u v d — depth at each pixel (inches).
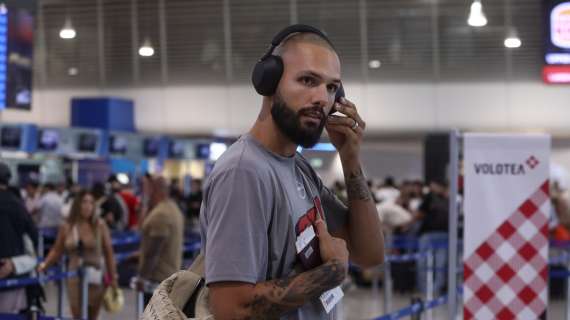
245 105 908.6
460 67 871.7
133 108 916.6
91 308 294.7
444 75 876.0
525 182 198.7
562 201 496.4
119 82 925.8
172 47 910.4
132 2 907.4
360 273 518.0
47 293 456.1
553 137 882.1
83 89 937.5
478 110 872.9
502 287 199.6
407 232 515.2
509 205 199.5
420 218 483.8
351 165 90.0
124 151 805.9
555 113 866.1
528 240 198.8
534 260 198.5
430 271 438.9
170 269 286.7
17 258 241.9
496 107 871.7
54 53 932.6
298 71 79.7
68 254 292.4
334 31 880.3
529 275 198.7
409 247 499.2
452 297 211.2
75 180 778.8
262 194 76.4
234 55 901.8
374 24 874.1
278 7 882.1
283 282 76.1
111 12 912.3
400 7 868.6
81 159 781.3
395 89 882.8
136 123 924.6
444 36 869.2
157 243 283.0
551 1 784.3
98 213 296.5
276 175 79.0
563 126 865.5
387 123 885.2
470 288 201.2
